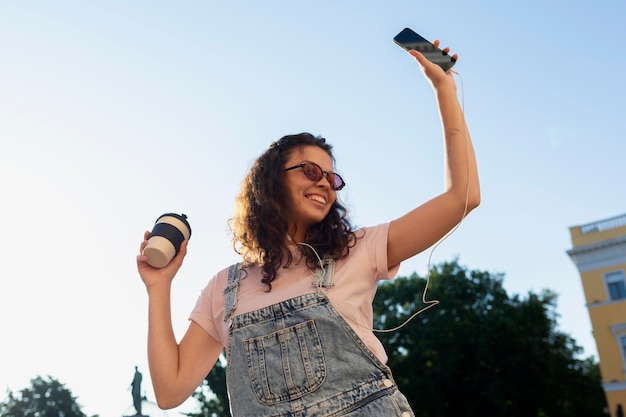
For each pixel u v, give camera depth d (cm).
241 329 180
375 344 175
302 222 196
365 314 182
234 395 177
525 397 3306
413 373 3216
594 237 3447
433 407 3250
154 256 198
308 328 172
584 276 3459
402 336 3353
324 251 186
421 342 3209
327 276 179
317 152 205
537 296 3494
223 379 2625
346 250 184
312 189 194
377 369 169
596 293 3400
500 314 3350
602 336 3341
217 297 200
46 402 3534
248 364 175
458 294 3509
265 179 200
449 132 187
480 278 3553
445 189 185
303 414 164
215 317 198
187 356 197
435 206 181
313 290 178
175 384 194
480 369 3325
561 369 3369
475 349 3269
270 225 192
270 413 167
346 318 174
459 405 3362
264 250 190
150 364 194
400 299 3472
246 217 202
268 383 170
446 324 3288
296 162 201
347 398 164
